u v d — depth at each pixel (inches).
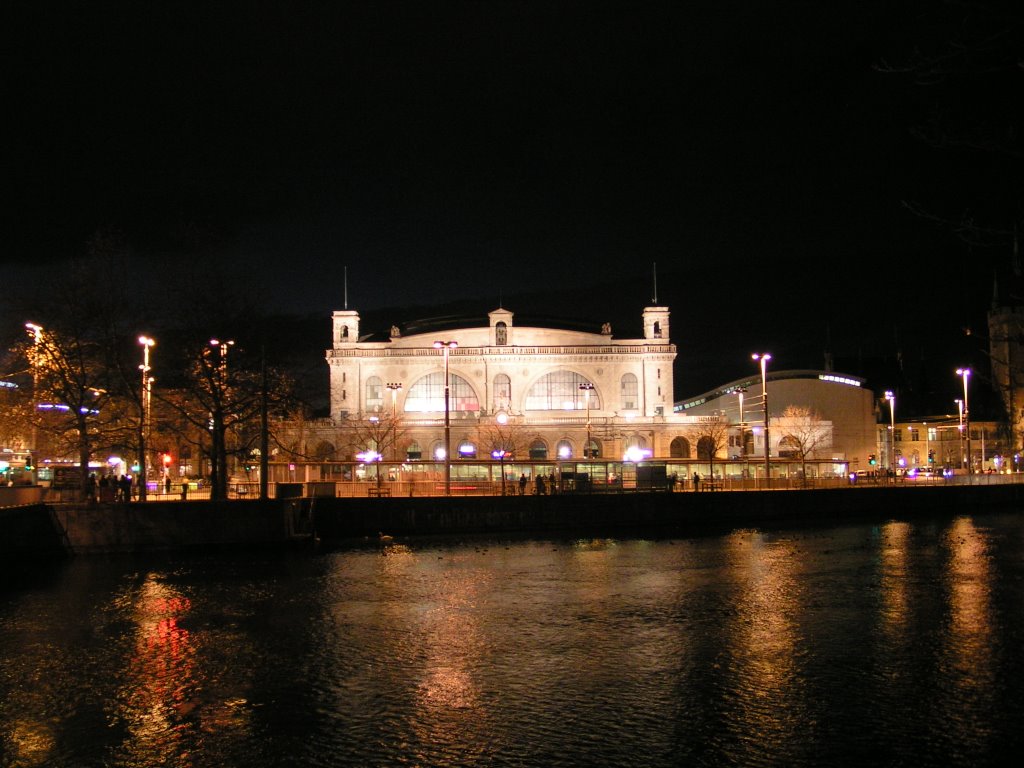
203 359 2554.1
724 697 960.3
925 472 5359.3
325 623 1339.8
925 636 1230.3
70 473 3014.3
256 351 2625.5
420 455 5802.2
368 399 6097.4
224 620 1363.2
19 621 1358.3
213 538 2176.4
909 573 1803.6
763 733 852.0
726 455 5816.9
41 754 821.9
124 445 2586.1
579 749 815.1
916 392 7800.2
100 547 2094.0
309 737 852.6
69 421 2522.1
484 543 2425.0
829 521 3073.3
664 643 1200.2
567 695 971.9
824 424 5940.0
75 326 2411.4
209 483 3548.2
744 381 6673.2
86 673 1071.6
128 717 916.0
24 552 1955.0
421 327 6432.1
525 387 6082.7
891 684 1001.5
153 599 1539.1
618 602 1498.5
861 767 773.9
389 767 780.0
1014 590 1595.7
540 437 5782.5
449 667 1087.0
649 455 5452.8
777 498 3085.6
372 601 1518.2
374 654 1151.0
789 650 1156.5
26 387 2549.2
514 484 3297.2
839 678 1027.3
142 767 789.9
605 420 5816.9
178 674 1063.0
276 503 2246.6
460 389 6107.3
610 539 2522.1
